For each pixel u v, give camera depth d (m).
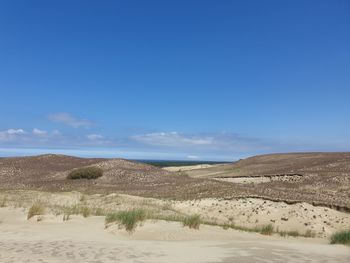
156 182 43.44
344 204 28.67
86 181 44.38
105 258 9.60
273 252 11.27
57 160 64.81
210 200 29.81
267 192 33.19
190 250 11.13
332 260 10.62
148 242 12.91
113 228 15.38
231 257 10.19
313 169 52.69
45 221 17.12
